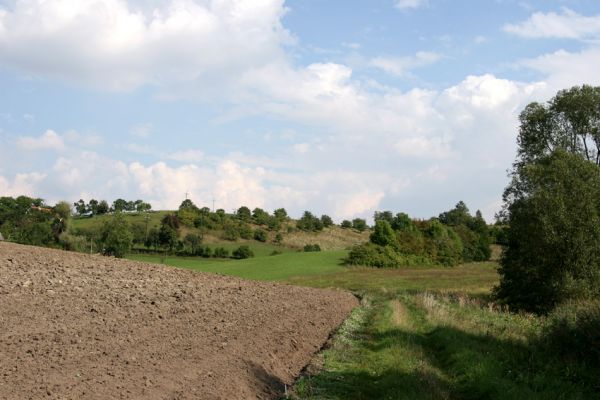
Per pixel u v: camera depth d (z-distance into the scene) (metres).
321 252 95.00
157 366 11.16
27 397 8.12
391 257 85.19
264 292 31.45
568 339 14.38
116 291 20.64
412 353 15.90
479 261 104.06
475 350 15.21
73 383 9.16
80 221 102.25
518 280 33.53
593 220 30.23
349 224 162.75
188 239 94.56
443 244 92.75
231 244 111.94
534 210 31.72
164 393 9.77
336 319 25.39
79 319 14.41
